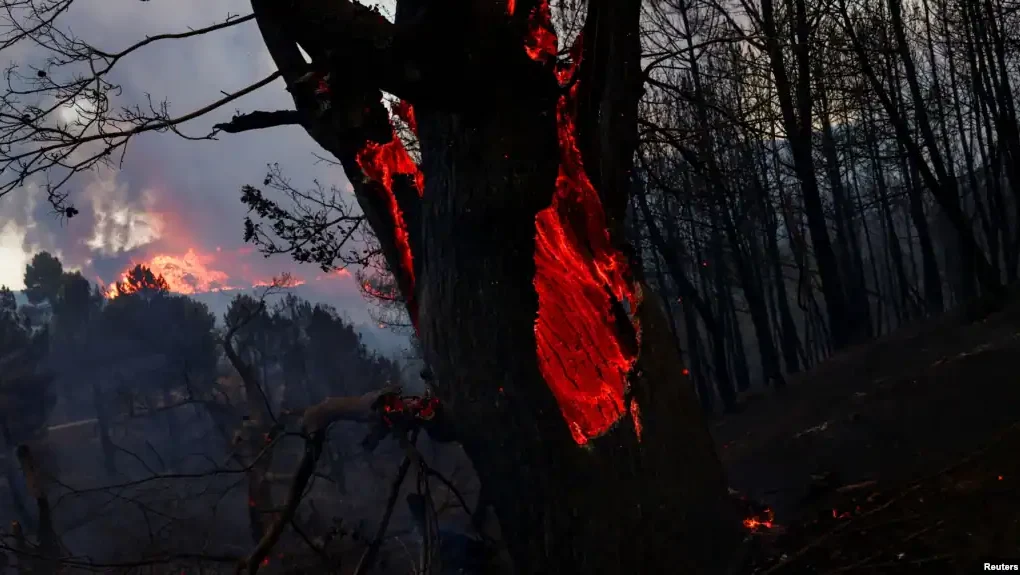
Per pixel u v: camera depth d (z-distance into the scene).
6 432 25.72
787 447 10.37
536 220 4.92
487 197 4.52
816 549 5.31
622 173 5.33
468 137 4.55
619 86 5.32
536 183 4.53
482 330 4.60
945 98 25.06
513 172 4.50
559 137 5.09
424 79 4.33
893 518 5.52
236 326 14.14
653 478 4.63
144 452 30.30
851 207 29.19
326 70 4.79
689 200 12.08
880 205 31.77
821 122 22.11
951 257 31.12
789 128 18.61
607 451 4.58
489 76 4.37
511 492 4.62
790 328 25.91
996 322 14.25
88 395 38.22
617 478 4.54
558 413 4.55
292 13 4.70
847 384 14.78
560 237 5.05
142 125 5.58
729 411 20.62
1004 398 8.58
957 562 4.64
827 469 8.41
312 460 6.75
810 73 14.87
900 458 7.78
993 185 26.31
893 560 4.87
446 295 4.73
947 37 22.88
